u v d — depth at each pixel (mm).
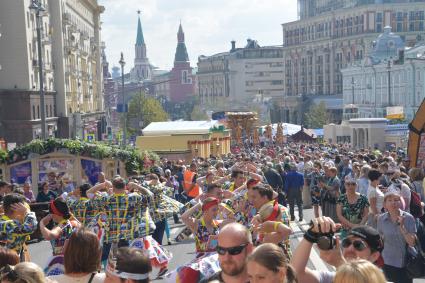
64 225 9805
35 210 18844
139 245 11867
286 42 199750
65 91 76875
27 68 61781
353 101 134250
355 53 165500
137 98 130125
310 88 187000
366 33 161250
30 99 61438
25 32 61531
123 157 25672
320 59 181875
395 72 113688
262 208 8078
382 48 124188
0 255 6809
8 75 61562
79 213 11914
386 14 161500
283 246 8156
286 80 199500
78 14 91000
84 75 92062
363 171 15836
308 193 26672
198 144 42375
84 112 90438
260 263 4668
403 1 161875
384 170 18031
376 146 63188
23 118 61125
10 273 5559
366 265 4422
